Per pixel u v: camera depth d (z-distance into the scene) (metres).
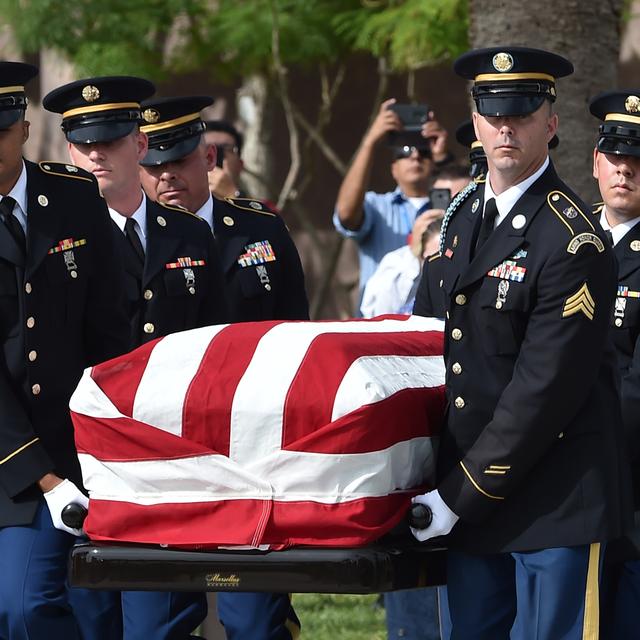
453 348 11.77
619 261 13.91
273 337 11.75
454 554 11.93
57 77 33.81
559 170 19.64
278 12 28.70
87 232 13.12
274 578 11.30
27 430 12.68
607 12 19.69
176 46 29.42
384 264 17.86
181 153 15.87
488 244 11.59
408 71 30.84
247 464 11.43
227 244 16.17
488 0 19.73
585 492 11.48
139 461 11.69
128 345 13.53
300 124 33.38
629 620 13.92
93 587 11.79
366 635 17.97
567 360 11.21
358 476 11.19
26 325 12.79
